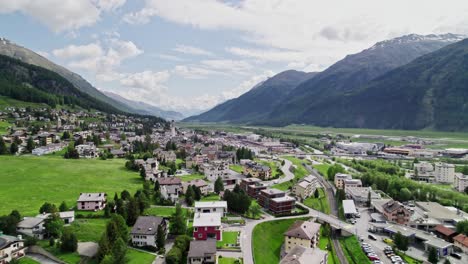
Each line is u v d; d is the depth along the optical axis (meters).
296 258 105.25
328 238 155.62
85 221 138.38
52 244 114.75
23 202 155.75
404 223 167.00
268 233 151.75
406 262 128.12
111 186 192.75
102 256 106.12
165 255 116.31
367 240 149.50
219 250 125.31
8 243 103.75
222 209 160.38
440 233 157.25
